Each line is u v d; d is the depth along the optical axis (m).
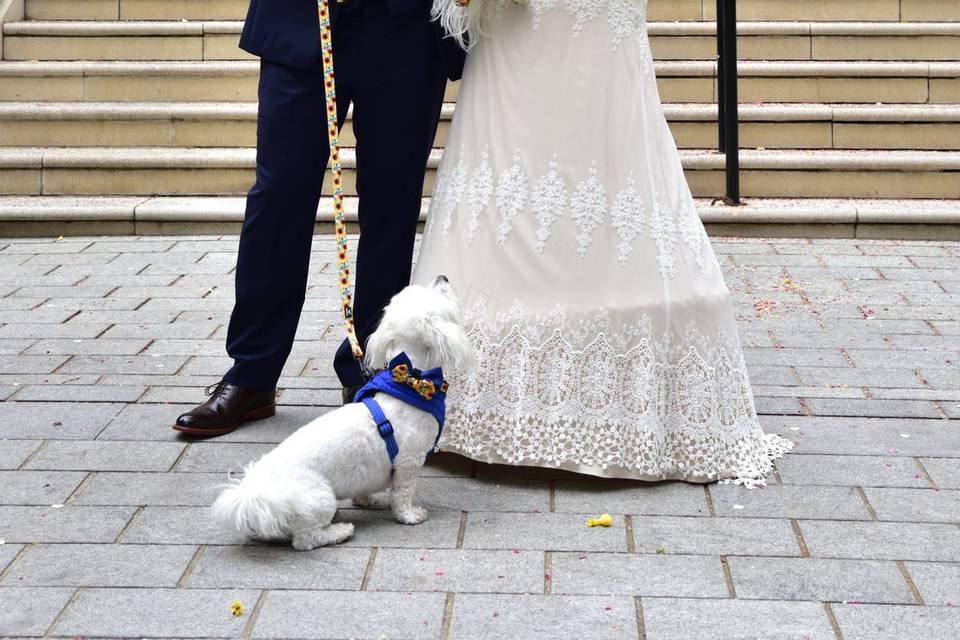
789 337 5.02
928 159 6.91
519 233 3.71
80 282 5.87
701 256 3.83
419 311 3.22
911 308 5.38
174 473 3.69
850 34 7.76
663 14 8.08
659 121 3.90
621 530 3.31
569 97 3.71
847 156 6.99
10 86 7.65
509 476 3.72
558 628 2.77
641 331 3.65
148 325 5.22
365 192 4.08
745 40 7.82
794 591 2.95
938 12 7.98
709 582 3.00
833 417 4.18
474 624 2.79
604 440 3.63
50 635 2.75
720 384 3.75
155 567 3.08
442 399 3.33
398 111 3.97
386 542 3.23
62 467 3.72
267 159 3.97
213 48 7.89
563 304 3.66
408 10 3.86
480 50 3.86
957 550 3.17
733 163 6.73
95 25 7.90
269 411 4.19
